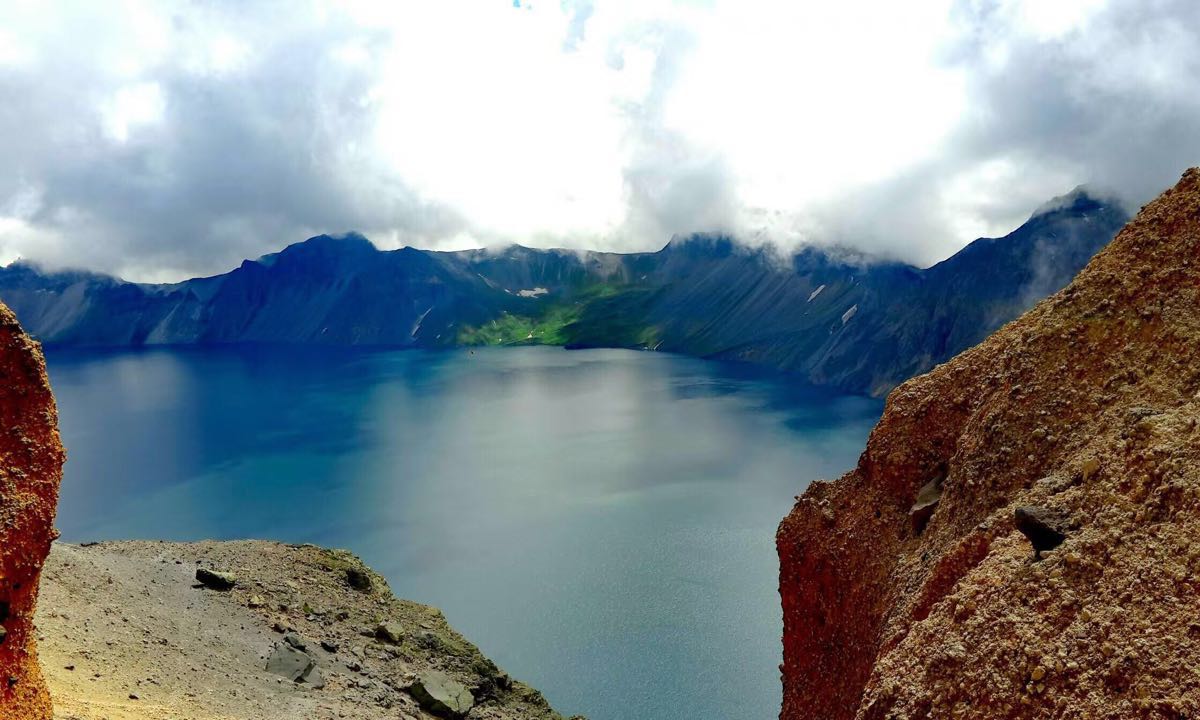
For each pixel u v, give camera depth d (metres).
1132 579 16.75
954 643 19.09
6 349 20.56
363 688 36.53
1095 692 15.63
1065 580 18.12
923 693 18.78
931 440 32.50
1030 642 17.44
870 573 31.34
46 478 21.08
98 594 34.91
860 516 33.47
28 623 20.59
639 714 81.12
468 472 198.00
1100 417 23.77
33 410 21.09
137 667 29.12
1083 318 26.56
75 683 25.19
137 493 181.75
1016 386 26.66
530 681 88.38
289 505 169.75
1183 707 14.19
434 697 38.34
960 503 27.06
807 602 34.62
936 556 26.84
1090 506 19.59
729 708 81.56
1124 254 27.09
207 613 38.50
